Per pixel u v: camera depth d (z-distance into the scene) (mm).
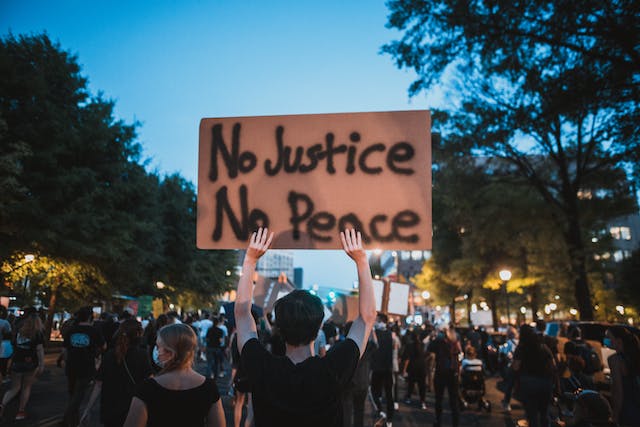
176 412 2770
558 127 21672
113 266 26719
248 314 2311
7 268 21344
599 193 25438
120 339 4688
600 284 40812
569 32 14930
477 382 11094
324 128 3020
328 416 2010
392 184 2900
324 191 2951
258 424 2025
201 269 43781
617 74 15102
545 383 6527
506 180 25109
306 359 2127
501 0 15039
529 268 29469
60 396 10891
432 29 17828
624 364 4188
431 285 47375
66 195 22109
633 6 13484
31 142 21297
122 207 27312
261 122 3078
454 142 21938
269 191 2996
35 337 8414
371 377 8828
